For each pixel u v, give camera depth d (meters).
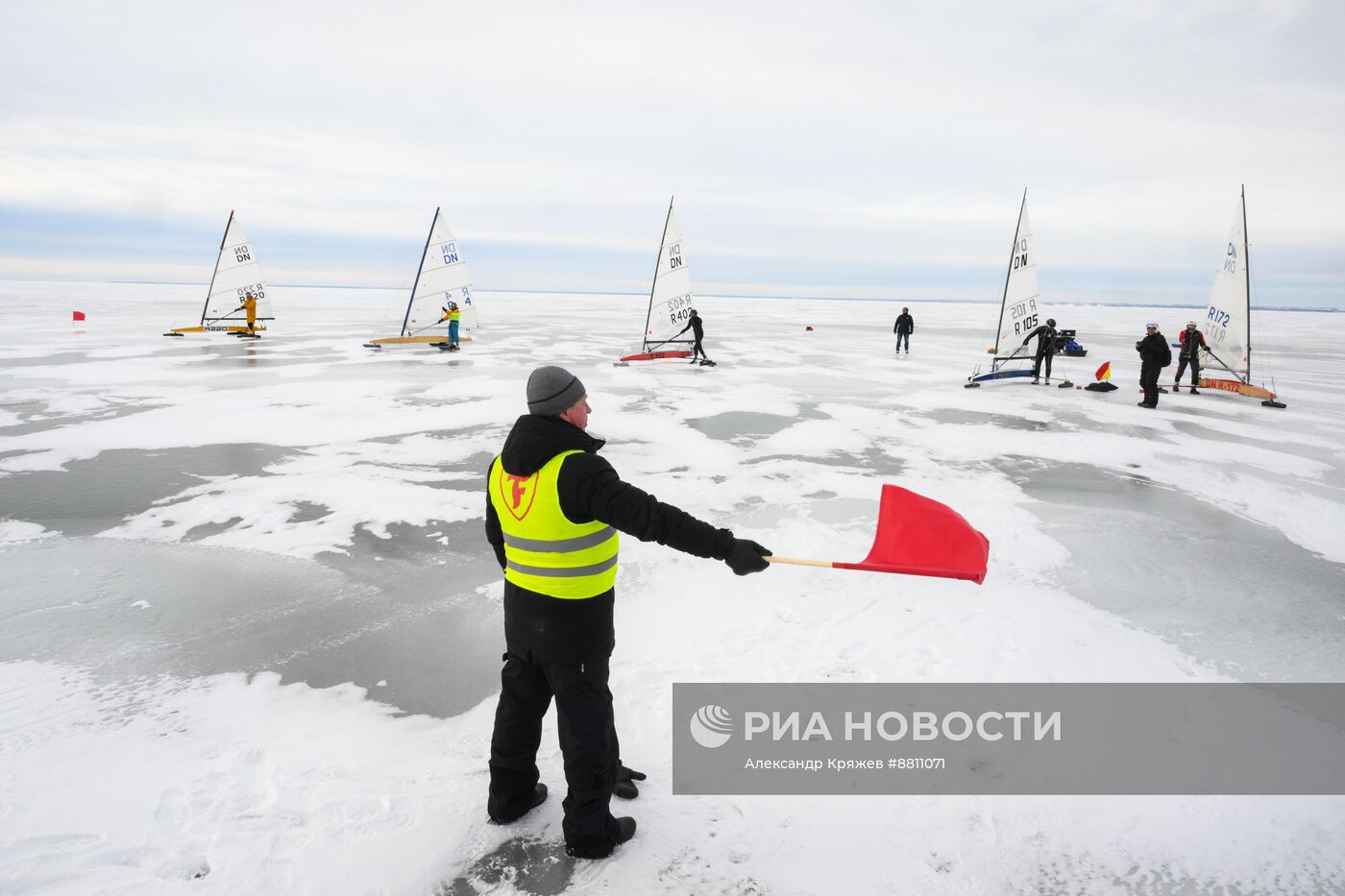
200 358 18.08
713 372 17.39
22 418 10.14
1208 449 9.27
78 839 2.27
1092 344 32.38
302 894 2.06
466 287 24.25
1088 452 8.98
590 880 2.14
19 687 3.29
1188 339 14.82
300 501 6.48
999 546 5.44
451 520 6.02
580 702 2.14
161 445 8.67
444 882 2.13
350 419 10.41
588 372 17.05
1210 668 3.58
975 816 2.46
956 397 13.81
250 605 4.28
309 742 2.86
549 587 2.10
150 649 3.70
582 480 1.97
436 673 3.49
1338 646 3.85
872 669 3.51
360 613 4.20
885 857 2.26
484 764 2.72
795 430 10.13
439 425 10.03
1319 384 17.36
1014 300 15.65
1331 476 7.93
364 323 35.50
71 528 5.70
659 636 3.85
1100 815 2.47
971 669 3.52
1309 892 2.15
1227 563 5.16
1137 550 5.40
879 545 2.42
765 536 5.66
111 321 32.03
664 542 1.96
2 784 2.55
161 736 2.90
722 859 2.24
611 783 2.22
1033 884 2.17
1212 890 2.16
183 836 2.28
